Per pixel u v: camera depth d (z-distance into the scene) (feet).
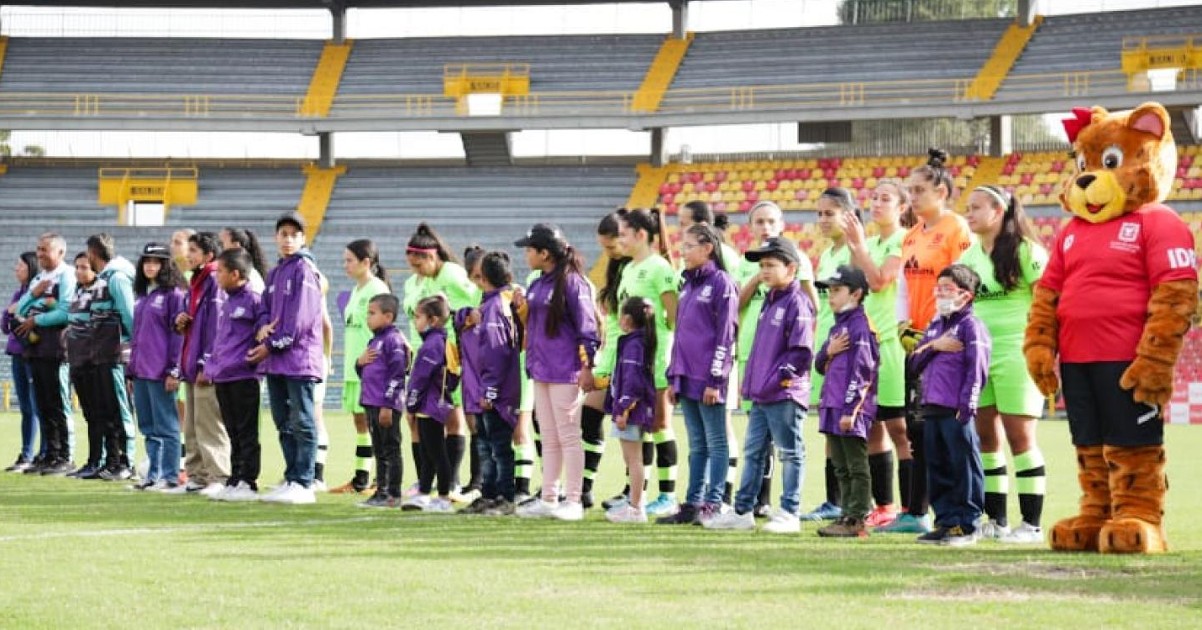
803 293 32.04
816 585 21.91
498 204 132.05
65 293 46.85
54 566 23.70
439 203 132.67
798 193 127.75
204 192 134.82
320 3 138.92
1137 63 121.39
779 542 28.63
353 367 43.06
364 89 135.64
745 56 133.80
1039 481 30.01
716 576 22.91
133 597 20.53
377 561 24.57
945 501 28.96
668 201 130.11
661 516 34.06
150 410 40.96
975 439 29.01
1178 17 125.70
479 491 40.27
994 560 25.35
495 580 22.30
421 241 41.81
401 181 135.44
